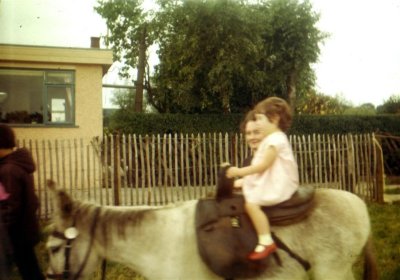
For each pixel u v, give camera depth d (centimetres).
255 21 1399
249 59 1445
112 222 306
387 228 764
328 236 315
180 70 1566
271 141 309
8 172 371
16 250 390
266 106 323
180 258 301
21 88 1312
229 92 1490
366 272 347
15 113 1312
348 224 322
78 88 1379
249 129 324
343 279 322
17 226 382
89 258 303
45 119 1347
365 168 1107
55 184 312
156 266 302
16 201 373
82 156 1007
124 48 1994
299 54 1469
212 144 1077
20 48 1273
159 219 310
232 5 1393
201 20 1402
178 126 1480
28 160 389
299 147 1088
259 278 297
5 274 351
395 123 1489
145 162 1044
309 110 1897
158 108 1991
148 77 2019
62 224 303
